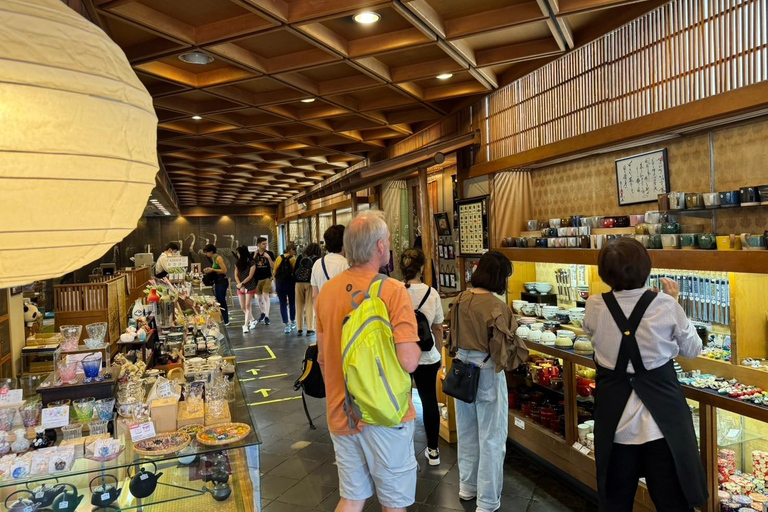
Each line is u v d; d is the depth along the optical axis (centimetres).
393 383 189
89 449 214
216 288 998
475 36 362
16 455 208
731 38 271
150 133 88
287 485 350
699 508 255
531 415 389
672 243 289
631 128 320
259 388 581
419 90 508
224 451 221
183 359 377
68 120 70
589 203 402
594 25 363
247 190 1461
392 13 333
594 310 235
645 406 215
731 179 284
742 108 247
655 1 312
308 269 882
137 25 310
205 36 337
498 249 471
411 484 207
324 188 834
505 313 288
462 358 302
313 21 315
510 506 309
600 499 227
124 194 82
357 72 451
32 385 282
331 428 214
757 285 262
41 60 67
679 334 216
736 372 260
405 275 354
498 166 477
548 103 422
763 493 258
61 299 409
